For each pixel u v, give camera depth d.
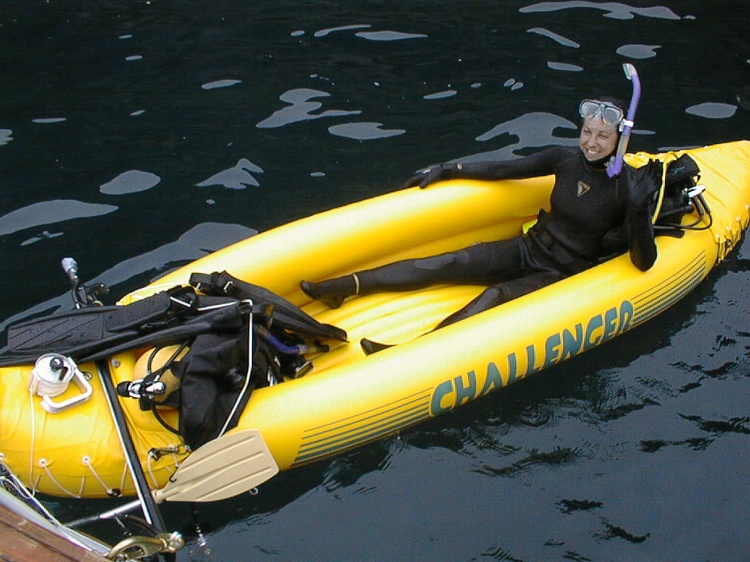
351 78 5.83
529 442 3.59
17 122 5.37
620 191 3.72
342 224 3.89
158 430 3.06
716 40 6.25
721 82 5.79
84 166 5.02
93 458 2.97
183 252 4.45
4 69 5.89
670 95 5.67
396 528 3.28
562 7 6.68
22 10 6.59
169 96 5.64
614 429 3.64
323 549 3.21
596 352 3.99
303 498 3.38
